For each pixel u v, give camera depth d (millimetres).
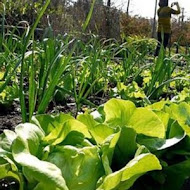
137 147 814
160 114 940
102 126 791
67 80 2176
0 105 1864
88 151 729
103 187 660
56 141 755
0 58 2068
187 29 16188
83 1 8281
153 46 5715
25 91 2328
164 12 7957
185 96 1932
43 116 812
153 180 879
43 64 1590
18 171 677
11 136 733
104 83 2533
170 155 912
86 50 2721
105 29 9516
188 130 902
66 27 6258
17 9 6137
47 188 639
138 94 2004
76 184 692
